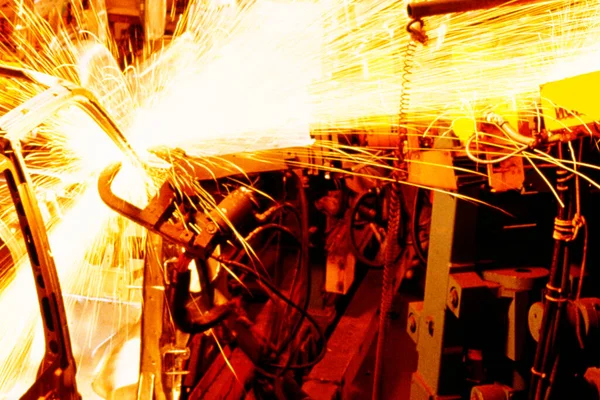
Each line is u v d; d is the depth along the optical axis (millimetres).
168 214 2385
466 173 2545
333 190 4516
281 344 3504
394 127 3424
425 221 4336
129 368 2605
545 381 2363
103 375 2594
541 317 2389
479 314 2553
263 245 4492
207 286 2791
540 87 2154
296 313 3975
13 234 2730
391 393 3932
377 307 4465
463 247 2625
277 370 3596
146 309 2457
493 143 2371
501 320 2574
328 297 4641
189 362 3260
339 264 4547
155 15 3828
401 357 4250
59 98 1771
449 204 2623
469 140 2283
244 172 3412
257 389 3465
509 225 2789
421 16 1767
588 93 1974
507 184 2391
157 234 2391
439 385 2715
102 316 2738
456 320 2658
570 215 2285
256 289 4320
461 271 2631
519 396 2605
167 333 2492
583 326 2379
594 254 2814
